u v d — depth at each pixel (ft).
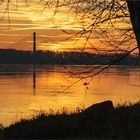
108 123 40.52
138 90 224.53
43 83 356.18
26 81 394.11
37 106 155.84
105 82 299.58
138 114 44.01
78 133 40.52
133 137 36.06
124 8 36.94
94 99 170.91
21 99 205.16
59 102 163.63
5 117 113.91
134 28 36.24
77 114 47.21
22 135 42.39
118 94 198.18
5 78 443.73
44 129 42.27
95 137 36.78
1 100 202.08
